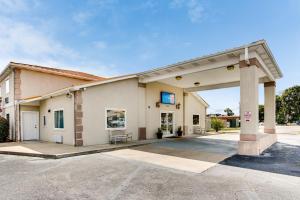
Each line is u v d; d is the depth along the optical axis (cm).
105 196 439
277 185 506
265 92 1399
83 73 2042
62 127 1242
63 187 495
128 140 1367
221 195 443
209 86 1759
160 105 1647
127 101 1384
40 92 1556
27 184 517
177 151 1005
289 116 5469
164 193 455
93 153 953
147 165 716
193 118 2056
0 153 960
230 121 4722
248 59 904
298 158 829
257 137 899
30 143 1261
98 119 1204
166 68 1234
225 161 778
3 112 1719
